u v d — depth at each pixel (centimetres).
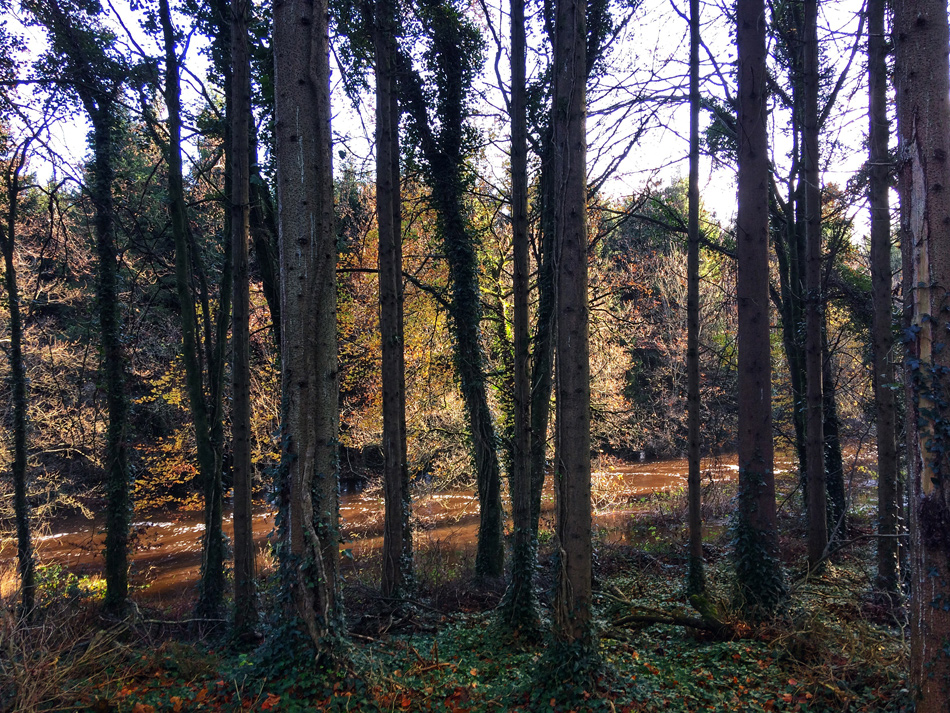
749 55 898
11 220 1250
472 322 1456
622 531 1875
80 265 1722
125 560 1239
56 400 1886
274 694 584
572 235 643
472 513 2264
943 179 483
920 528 490
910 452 499
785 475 2205
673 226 1365
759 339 877
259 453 2166
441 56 1416
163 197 1636
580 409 635
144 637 946
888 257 1001
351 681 601
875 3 980
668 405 2650
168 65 1152
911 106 497
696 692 631
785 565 1253
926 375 483
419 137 1437
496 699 631
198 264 1312
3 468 1878
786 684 639
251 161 1258
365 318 2180
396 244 1270
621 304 2655
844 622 755
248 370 1013
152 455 2277
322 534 639
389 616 1009
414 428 2036
